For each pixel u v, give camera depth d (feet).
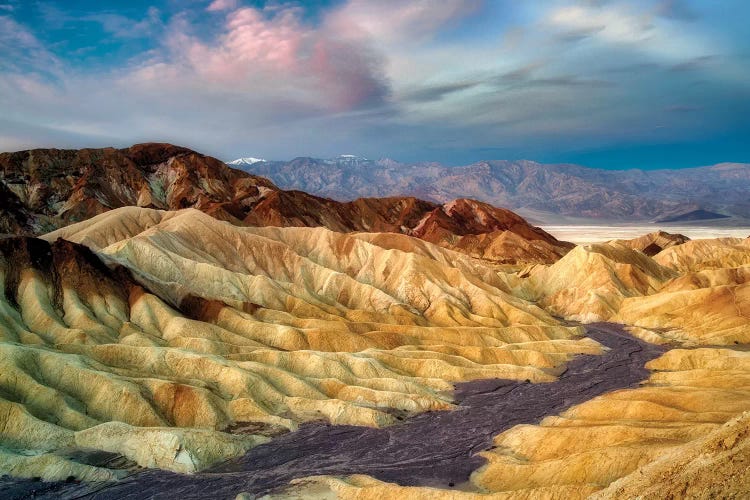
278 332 348.79
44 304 327.26
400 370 321.93
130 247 431.02
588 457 182.80
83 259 360.69
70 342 297.12
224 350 316.60
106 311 339.98
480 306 467.93
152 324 338.34
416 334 388.78
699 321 424.46
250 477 205.05
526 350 359.25
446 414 270.46
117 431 220.23
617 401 244.83
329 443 234.79
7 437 215.51
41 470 200.34
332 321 385.70
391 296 470.39
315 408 262.47
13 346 255.29
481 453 222.48
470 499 171.53
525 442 221.66
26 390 238.68
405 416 266.36
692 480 128.57
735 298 428.56
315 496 189.06
